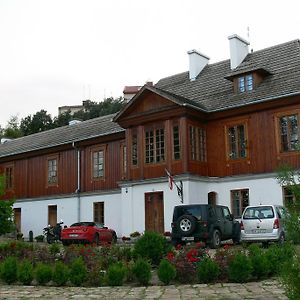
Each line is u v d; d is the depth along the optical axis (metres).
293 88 22.78
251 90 25.09
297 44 26.78
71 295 9.95
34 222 35.47
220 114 25.44
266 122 23.77
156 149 25.59
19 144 40.72
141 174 25.97
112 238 26.92
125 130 27.64
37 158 36.47
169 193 24.45
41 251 14.95
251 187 23.84
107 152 31.36
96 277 11.52
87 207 31.84
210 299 8.96
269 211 18.81
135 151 26.66
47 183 35.22
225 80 27.88
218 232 19.28
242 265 11.03
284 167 8.35
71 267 11.76
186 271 11.41
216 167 25.48
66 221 32.97
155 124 25.83
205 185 25.00
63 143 33.66
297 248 6.56
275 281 11.00
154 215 25.09
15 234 35.03
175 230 19.16
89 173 32.31
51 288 11.11
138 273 11.32
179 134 24.62
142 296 9.61
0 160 39.59
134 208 25.97
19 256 15.32
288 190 7.40
